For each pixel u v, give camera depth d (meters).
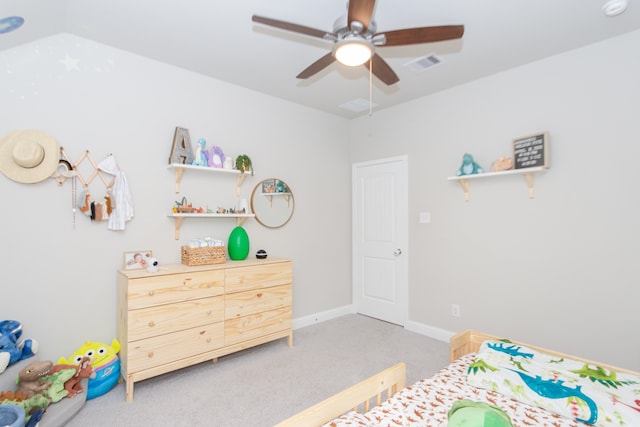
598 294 2.44
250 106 3.35
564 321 2.60
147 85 2.71
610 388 1.45
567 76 2.58
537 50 2.56
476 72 2.95
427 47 2.51
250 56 2.68
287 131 3.67
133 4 2.01
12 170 2.14
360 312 4.25
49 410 1.89
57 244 2.31
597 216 2.44
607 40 2.40
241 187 3.29
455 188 3.27
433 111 3.45
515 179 2.86
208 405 2.16
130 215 2.57
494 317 3.00
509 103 2.89
